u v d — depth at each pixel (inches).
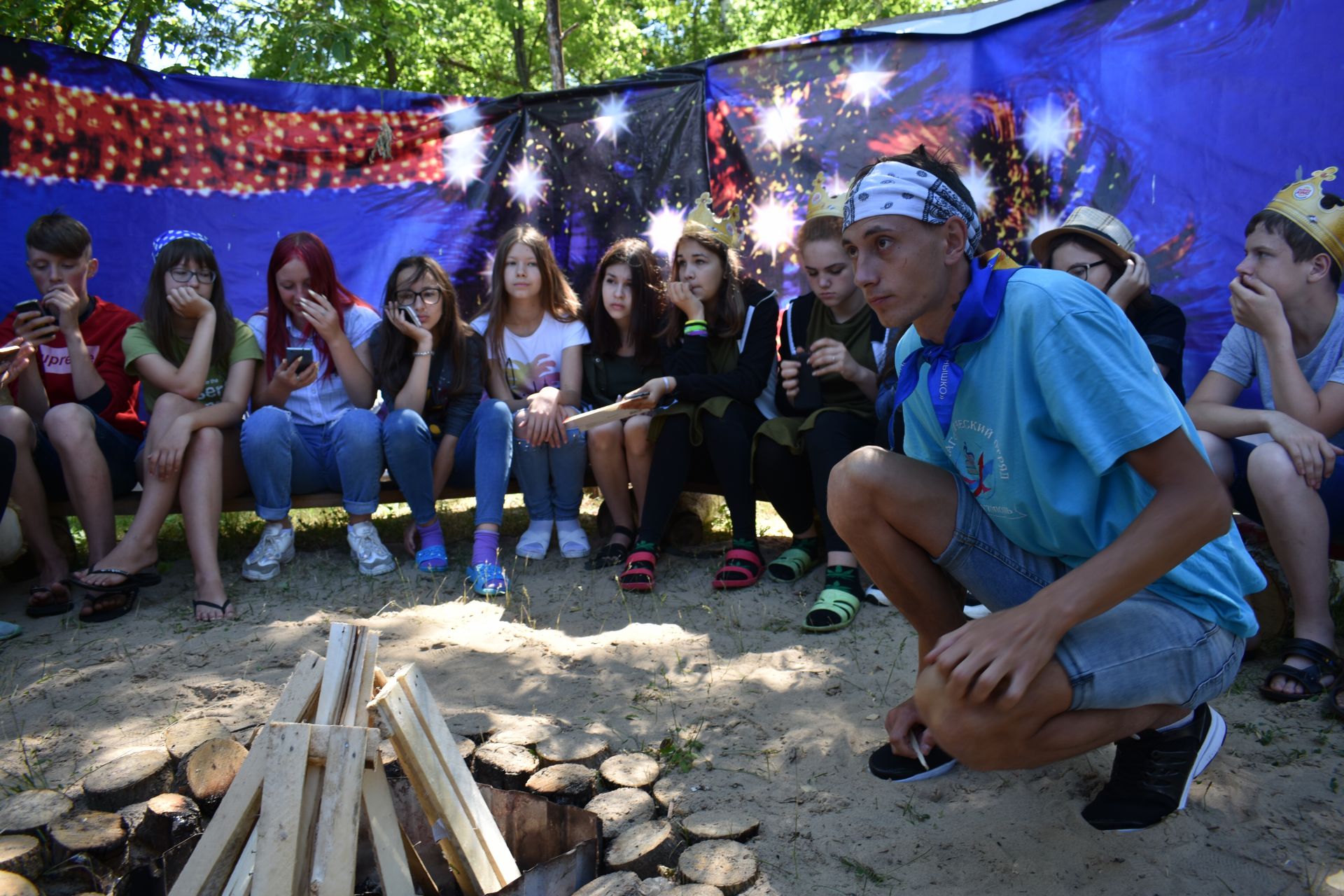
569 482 172.6
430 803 76.5
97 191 195.2
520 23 445.4
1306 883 79.1
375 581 162.2
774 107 202.4
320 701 74.0
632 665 126.6
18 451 150.5
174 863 80.0
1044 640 66.9
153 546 151.2
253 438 160.1
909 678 120.1
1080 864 82.7
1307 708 108.0
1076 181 183.6
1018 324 73.2
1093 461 69.3
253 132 202.7
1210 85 173.3
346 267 207.9
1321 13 164.9
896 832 88.4
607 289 172.6
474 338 175.6
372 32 357.1
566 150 210.8
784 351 166.4
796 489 158.4
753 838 87.9
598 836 83.5
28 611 148.9
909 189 73.0
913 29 193.5
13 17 293.4
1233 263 173.6
